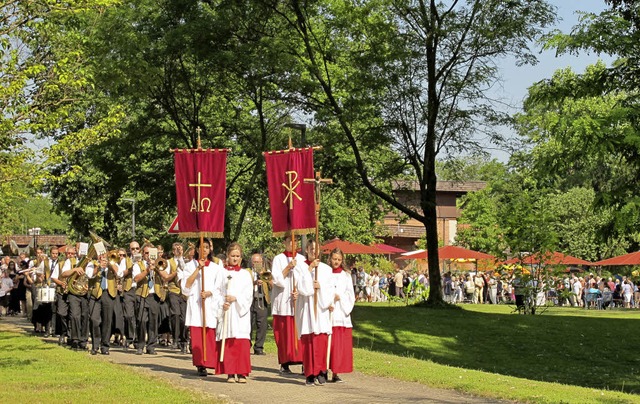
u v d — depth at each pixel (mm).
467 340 26500
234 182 39719
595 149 20938
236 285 13961
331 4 31016
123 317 19906
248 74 30453
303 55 32188
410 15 31484
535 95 23641
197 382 13922
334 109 31094
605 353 25250
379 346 25391
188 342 19500
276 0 30156
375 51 30766
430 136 32438
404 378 14812
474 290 50844
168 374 15031
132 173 37562
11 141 17953
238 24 30500
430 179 33344
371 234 63312
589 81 23328
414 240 78312
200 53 29984
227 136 38250
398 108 32062
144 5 31875
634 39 21766
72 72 19188
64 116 18938
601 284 47844
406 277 53125
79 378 13562
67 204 44844
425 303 33719
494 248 36125
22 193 18984
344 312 14047
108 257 18656
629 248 66375
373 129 32062
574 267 64500
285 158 14922
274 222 14930
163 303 19344
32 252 41875
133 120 35469
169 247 40562
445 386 13891
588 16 22188
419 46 31109
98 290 18562
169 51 30438
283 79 30672
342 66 32562
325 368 13758
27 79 17484
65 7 18000
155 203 38594
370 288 51812
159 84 31281
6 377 13711
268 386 13539
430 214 33625
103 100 27078
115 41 28453
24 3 17641
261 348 19031
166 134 35844
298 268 13875
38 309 23891
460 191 78875
